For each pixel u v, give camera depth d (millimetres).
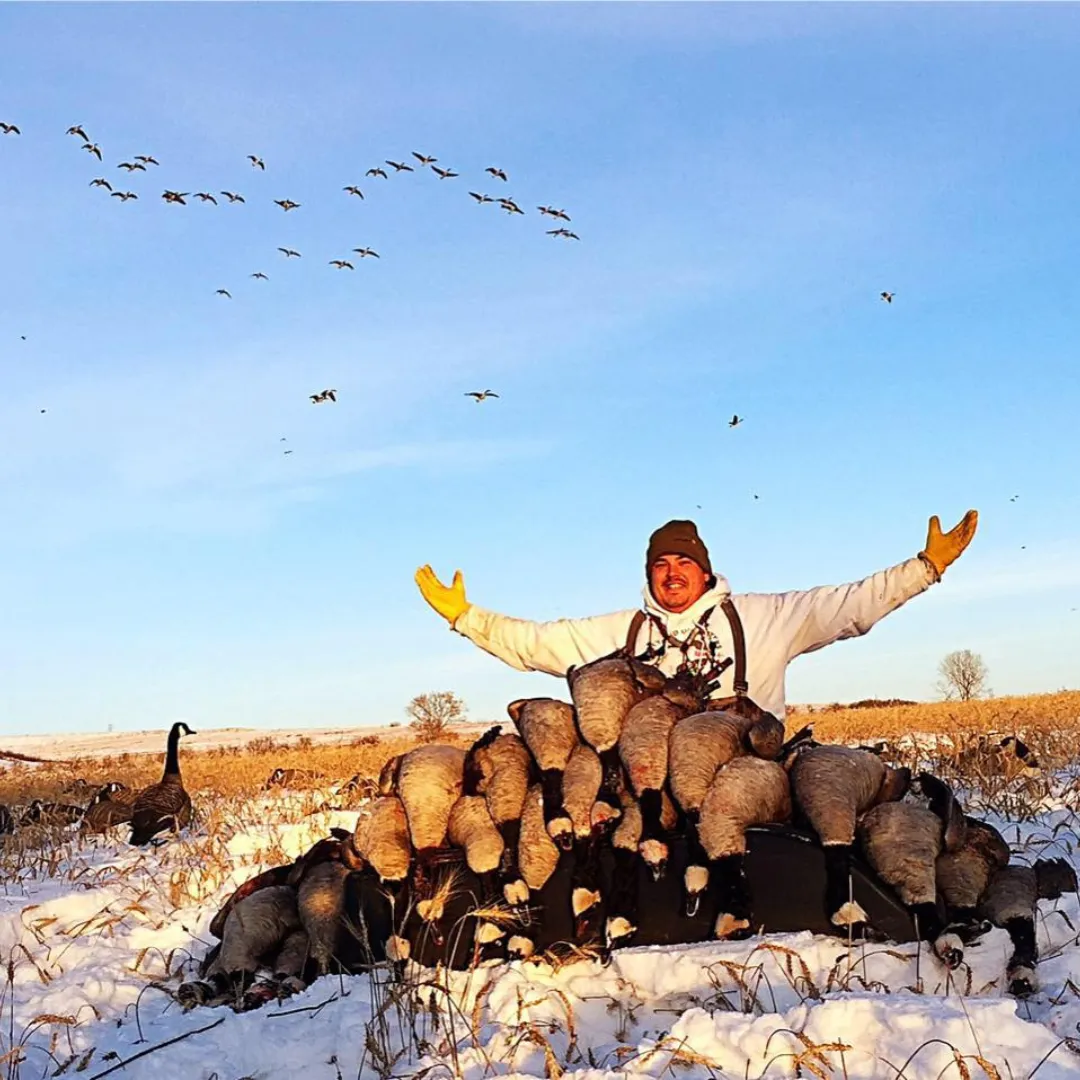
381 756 16016
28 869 6496
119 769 17547
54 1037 3439
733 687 4223
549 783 3650
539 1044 2885
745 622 4281
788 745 3766
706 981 3281
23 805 9703
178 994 3816
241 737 39281
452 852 3750
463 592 4516
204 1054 3230
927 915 3332
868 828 3439
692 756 3537
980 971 3266
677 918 3557
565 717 3738
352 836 3969
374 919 3797
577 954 3492
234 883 5566
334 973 3820
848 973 3195
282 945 3947
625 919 3557
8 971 4078
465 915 3639
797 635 4266
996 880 3486
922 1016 2725
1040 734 8789
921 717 15242
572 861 3631
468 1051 2982
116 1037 3510
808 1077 2666
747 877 3482
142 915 5074
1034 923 3434
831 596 4246
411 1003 3207
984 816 5555
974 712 14805
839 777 3486
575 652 4414
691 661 4219
